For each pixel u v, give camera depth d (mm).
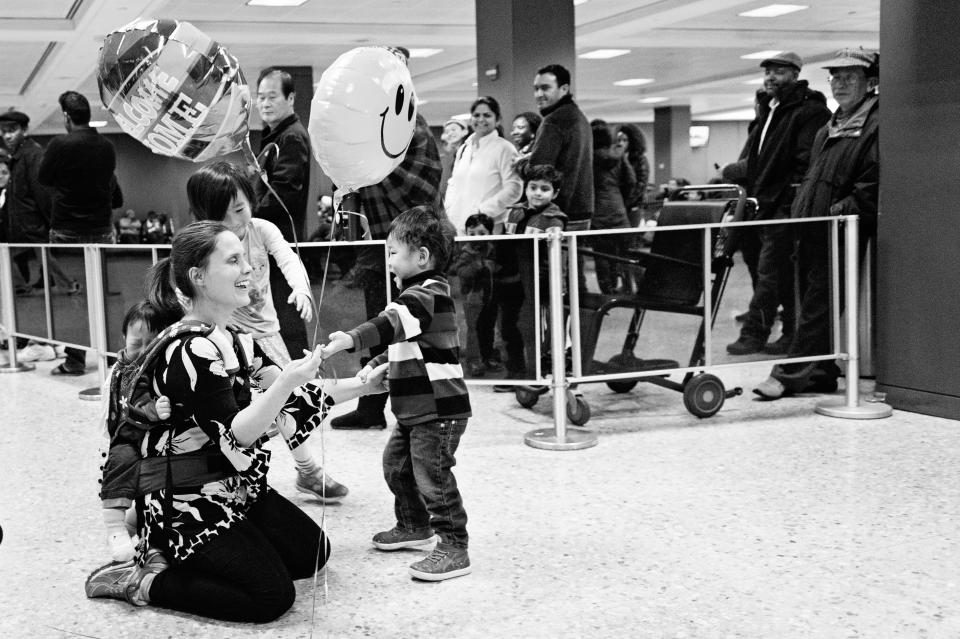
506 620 2514
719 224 4617
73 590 2828
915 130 4746
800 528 3152
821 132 5461
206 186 3082
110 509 2809
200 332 2496
